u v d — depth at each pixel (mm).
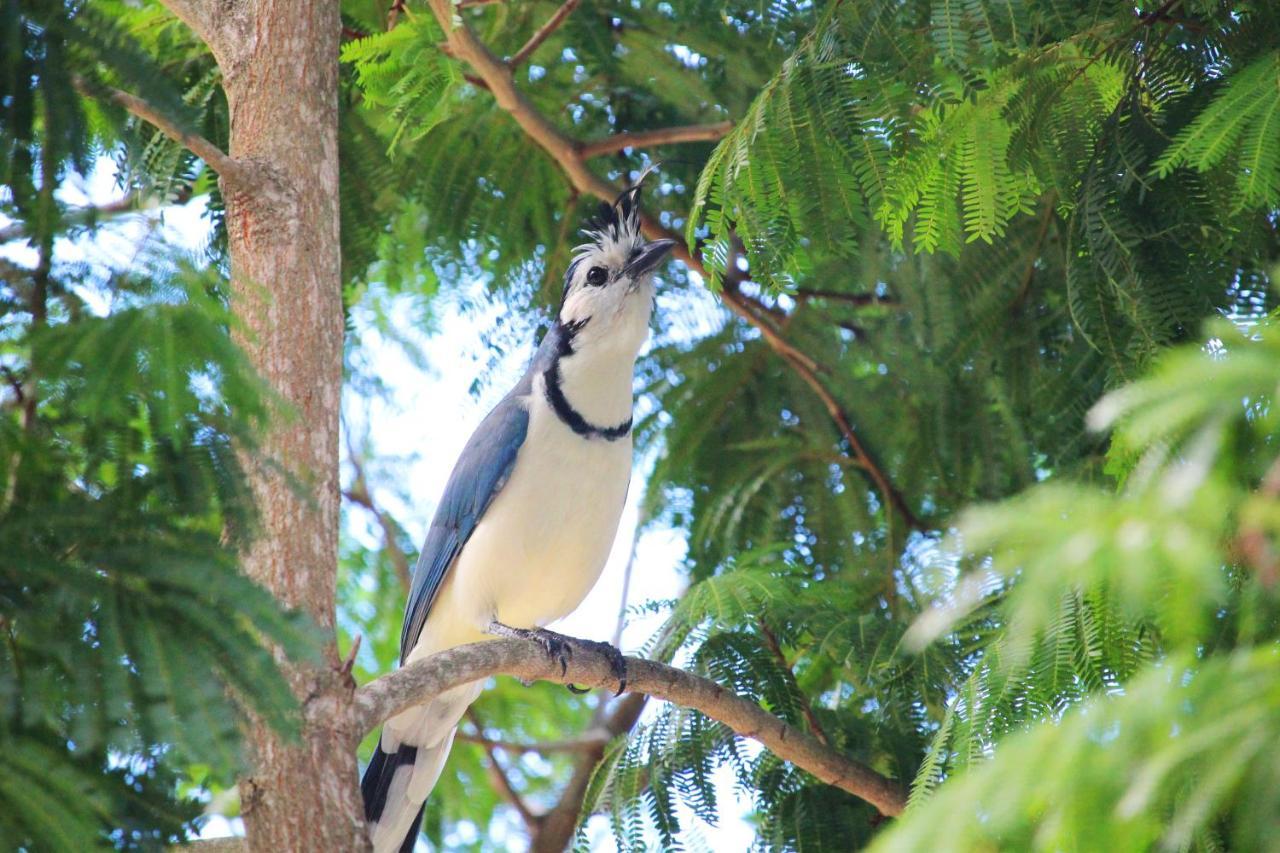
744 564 12812
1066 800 4453
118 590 6070
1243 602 5219
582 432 12320
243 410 6348
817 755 10703
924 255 12977
